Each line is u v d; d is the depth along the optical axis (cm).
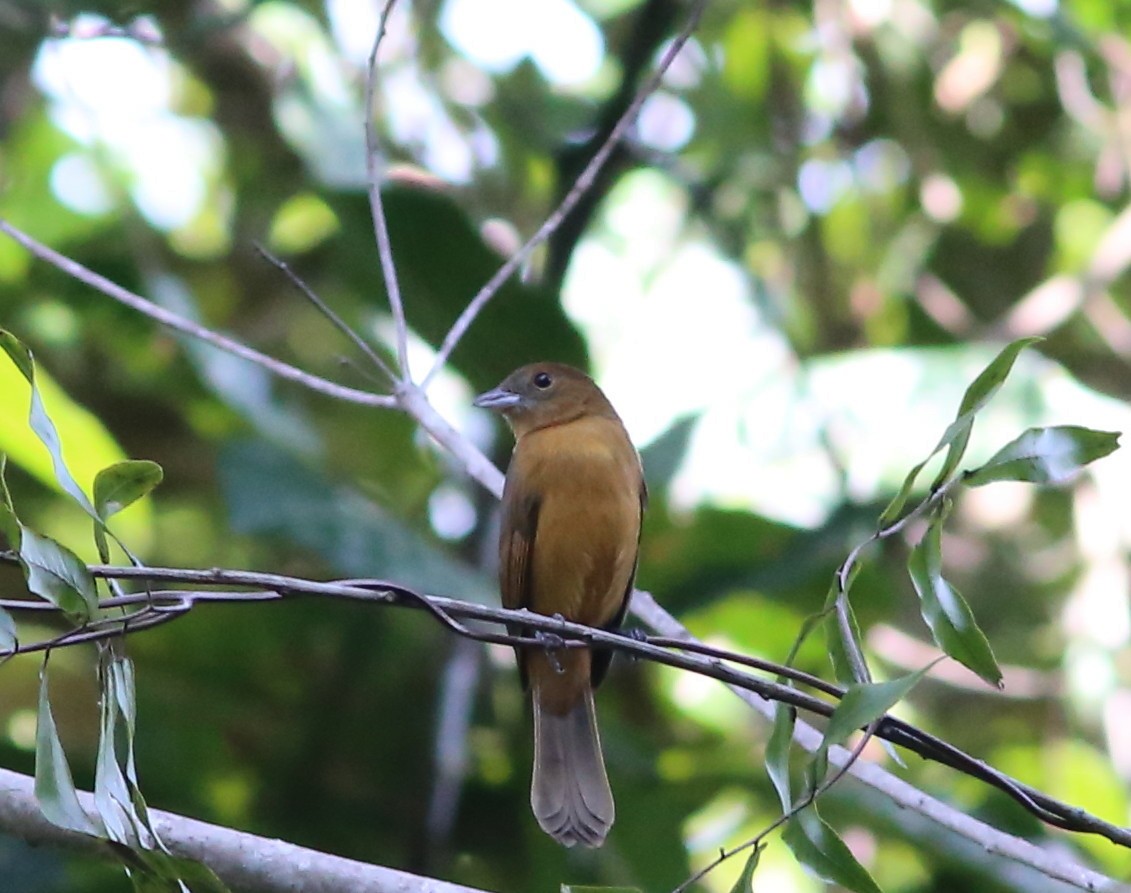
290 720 1191
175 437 1387
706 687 1288
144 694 1151
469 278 1090
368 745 1180
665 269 1513
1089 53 1441
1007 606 1432
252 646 1208
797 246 1520
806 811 537
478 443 1324
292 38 1441
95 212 1480
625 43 1416
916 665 1338
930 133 1552
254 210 1498
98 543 552
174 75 1508
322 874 656
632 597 948
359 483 1275
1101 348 1478
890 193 1542
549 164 1445
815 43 1534
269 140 1497
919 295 1505
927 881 1152
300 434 1209
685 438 1184
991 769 591
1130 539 1337
